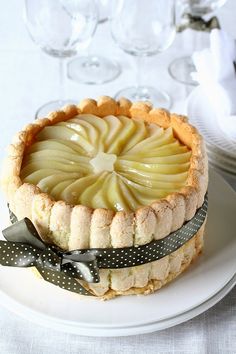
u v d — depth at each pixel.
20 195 0.75
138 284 0.77
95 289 0.76
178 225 0.76
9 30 1.25
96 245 0.74
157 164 0.81
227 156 0.95
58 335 0.77
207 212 0.87
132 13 1.05
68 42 1.05
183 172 0.81
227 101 0.97
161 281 0.78
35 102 1.10
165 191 0.78
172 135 0.86
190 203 0.76
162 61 1.21
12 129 1.04
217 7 1.23
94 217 0.73
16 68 1.17
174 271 0.79
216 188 0.90
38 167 0.80
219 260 0.82
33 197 0.75
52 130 0.85
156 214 0.74
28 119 1.06
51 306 0.76
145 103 0.88
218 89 0.98
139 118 0.88
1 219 0.85
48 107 1.09
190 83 1.16
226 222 0.86
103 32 1.27
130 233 0.73
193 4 1.23
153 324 0.75
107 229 0.73
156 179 0.79
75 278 0.75
